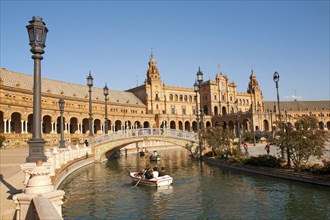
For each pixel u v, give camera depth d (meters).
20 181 16.11
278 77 27.84
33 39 11.30
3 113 54.69
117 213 16.98
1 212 10.08
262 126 101.69
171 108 120.38
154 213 16.88
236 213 16.27
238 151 34.88
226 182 24.30
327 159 28.62
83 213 16.98
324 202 16.83
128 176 29.55
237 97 135.00
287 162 24.92
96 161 41.91
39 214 6.11
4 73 66.69
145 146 70.12
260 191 20.31
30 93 66.00
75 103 81.12
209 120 117.94
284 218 15.09
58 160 23.36
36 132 11.13
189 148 44.62
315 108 142.75
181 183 25.06
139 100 117.12
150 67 120.06
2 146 46.66
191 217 15.98
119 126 99.44
